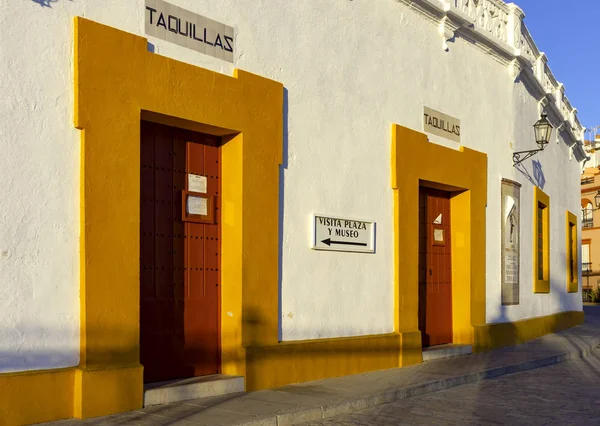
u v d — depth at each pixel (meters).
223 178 8.09
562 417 7.28
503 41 13.93
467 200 12.62
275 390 7.91
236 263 7.89
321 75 9.20
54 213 6.13
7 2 5.86
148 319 7.23
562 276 18.97
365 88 9.99
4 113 5.81
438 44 11.84
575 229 21.27
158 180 7.43
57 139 6.18
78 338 6.25
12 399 5.69
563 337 15.84
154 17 7.06
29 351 5.90
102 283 6.39
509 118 14.52
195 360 7.70
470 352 12.31
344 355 9.22
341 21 9.59
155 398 6.83
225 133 7.95
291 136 8.70
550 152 17.98
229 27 7.89
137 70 6.79
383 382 8.74
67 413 6.08
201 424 6.05
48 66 6.13
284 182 8.57
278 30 8.55
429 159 11.34
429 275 12.05
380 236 10.18
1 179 5.78
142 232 7.21
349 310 9.52
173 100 7.12
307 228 8.88
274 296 8.25
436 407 7.73
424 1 11.11
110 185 6.51
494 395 8.58
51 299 6.07
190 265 7.72
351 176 9.65
